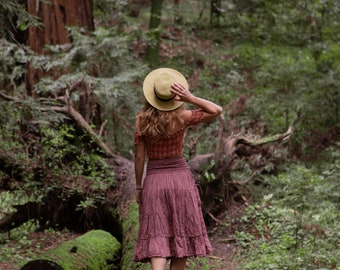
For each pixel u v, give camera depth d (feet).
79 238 22.16
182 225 16.53
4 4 19.94
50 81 32.60
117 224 26.23
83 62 34.53
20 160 26.21
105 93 32.37
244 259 24.16
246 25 58.54
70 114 27.78
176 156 16.88
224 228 27.43
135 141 16.89
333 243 23.77
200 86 47.98
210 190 27.96
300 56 52.01
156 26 49.44
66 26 34.99
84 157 27.66
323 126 41.34
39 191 26.27
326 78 40.96
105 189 26.99
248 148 32.12
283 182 30.19
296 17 57.00
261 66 51.93
